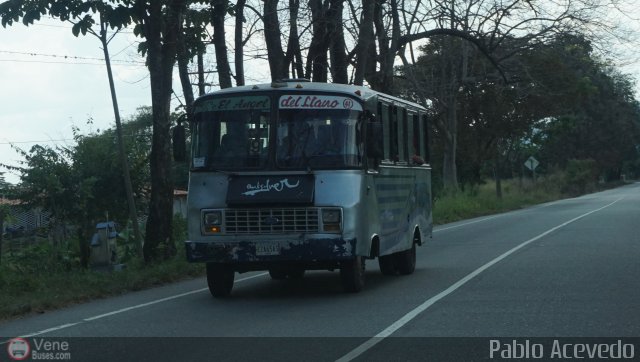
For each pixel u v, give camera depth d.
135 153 37.84
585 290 13.33
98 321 11.91
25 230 38.81
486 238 26.19
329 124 13.45
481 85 47.03
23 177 35.25
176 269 18.05
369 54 31.48
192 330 10.72
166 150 20.06
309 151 13.34
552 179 82.31
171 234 20.08
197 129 13.76
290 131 13.46
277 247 13.14
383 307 12.20
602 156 94.50
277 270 14.79
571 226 30.30
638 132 97.44
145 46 20.23
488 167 75.56
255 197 13.19
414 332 10.05
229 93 13.78
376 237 14.27
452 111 49.22
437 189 48.00
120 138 28.25
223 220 13.34
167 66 20.09
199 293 15.04
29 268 20.16
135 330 10.91
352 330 10.30
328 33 27.98
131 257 25.12
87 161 36.59
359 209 13.32
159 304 13.57
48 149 35.84
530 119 52.50
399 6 30.34
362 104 13.62
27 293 15.26
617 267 16.55
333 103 13.54
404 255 16.67
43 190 35.44
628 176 162.50
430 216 19.06
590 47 30.12
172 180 20.25
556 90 40.28
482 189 60.97
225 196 13.35
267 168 13.35
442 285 14.70
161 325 11.26
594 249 20.67
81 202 35.62
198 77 28.00
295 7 27.17
